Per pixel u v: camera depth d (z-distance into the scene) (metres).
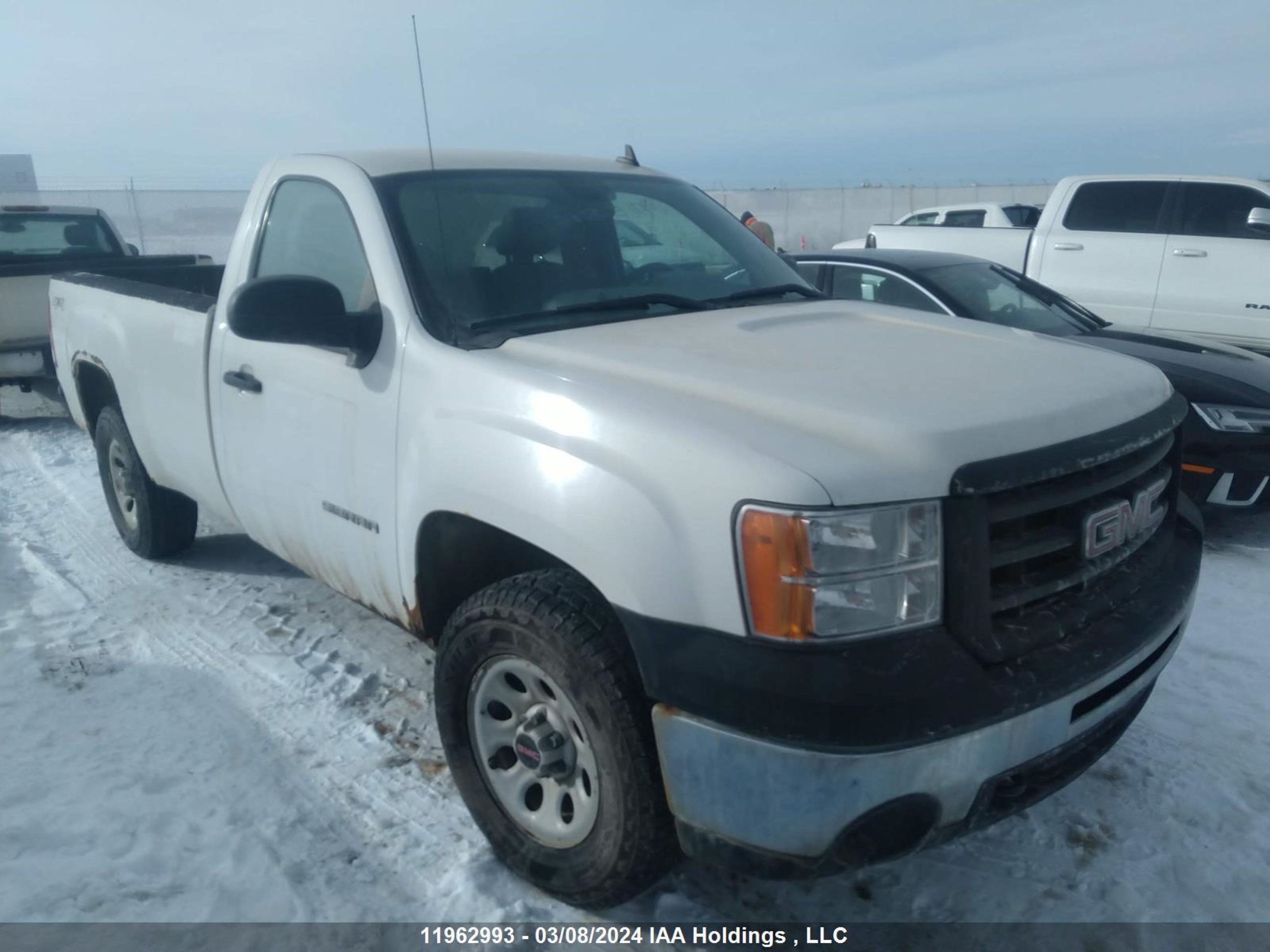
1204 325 8.71
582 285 3.40
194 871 2.86
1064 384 2.58
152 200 20.94
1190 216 8.87
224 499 4.02
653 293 3.51
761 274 3.87
